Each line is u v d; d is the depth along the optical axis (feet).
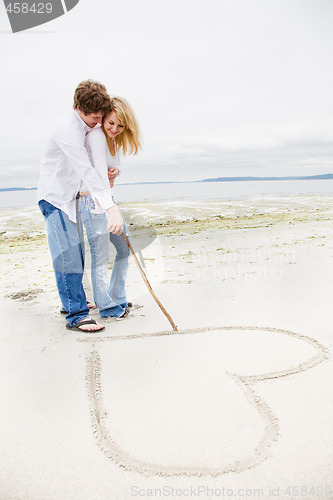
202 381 6.51
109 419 5.65
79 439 5.27
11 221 28.60
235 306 9.66
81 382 6.65
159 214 27.22
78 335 8.48
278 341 7.79
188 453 4.92
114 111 7.86
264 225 22.59
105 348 7.82
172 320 8.54
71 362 7.33
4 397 6.27
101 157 8.09
